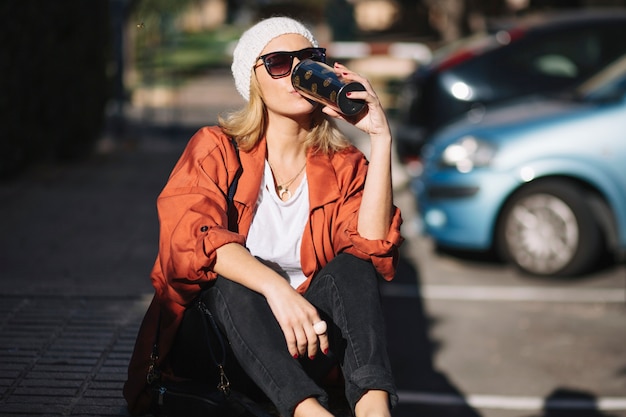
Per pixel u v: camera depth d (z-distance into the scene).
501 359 6.39
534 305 7.54
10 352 4.30
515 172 8.18
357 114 3.20
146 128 17.06
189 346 3.25
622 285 8.05
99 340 4.51
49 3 11.64
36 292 5.41
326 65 3.17
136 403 3.39
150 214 9.25
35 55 11.27
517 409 5.54
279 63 3.21
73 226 8.54
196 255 2.97
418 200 8.95
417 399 5.70
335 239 3.31
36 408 3.62
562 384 5.95
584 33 10.48
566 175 8.14
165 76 27.19
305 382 2.82
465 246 8.43
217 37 46.34
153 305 3.31
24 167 11.45
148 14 22.02
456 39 23.11
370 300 3.04
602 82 8.72
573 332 6.91
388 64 25.86
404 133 10.95
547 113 8.41
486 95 10.40
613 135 8.08
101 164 12.67
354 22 35.72
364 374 2.86
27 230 8.29
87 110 13.11
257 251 3.28
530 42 10.50
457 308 7.49
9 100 10.53
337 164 3.38
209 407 3.14
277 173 3.36
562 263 8.16
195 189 3.14
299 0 34.72
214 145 3.26
